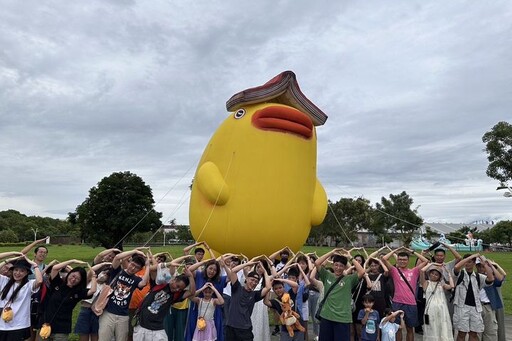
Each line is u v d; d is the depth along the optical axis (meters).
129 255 6.28
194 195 11.30
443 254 7.34
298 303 7.24
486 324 7.41
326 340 6.25
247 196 9.98
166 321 7.02
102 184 29.45
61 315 5.81
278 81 10.46
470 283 7.15
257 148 10.05
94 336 6.53
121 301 5.93
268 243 10.12
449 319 6.77
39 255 6.86
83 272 5.89
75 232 66.00
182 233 65.44
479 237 65.06
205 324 6.03
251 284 5.98
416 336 8.97
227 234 10.12
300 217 10.45
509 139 29.75
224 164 10.40
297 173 10.27
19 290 5.64
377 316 6.55
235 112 11.01
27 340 6.62
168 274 6.04
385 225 44.84
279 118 10.20
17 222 66.75
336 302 6.23
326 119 11.47
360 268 6.43
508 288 16.66
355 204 47.59
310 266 7.09
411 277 7.17
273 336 8.91
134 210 29.44
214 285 6.43
